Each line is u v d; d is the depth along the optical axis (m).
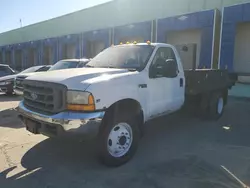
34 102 4.18
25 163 4.24
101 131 3.91
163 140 5.54
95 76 4.10
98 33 25.27
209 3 16.94
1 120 7.20
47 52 35.66
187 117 7.55
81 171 3.96
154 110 4.91
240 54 15.82
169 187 3.47
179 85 5.65
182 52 8.11
